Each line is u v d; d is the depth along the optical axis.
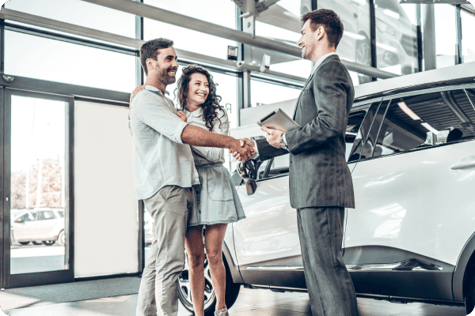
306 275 1.66
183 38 5.17
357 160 2.15
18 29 4.22
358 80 7.02
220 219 2.00
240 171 2.60
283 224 2.33
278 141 1.61
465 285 1.78
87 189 4.63
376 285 1.98
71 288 3.98
